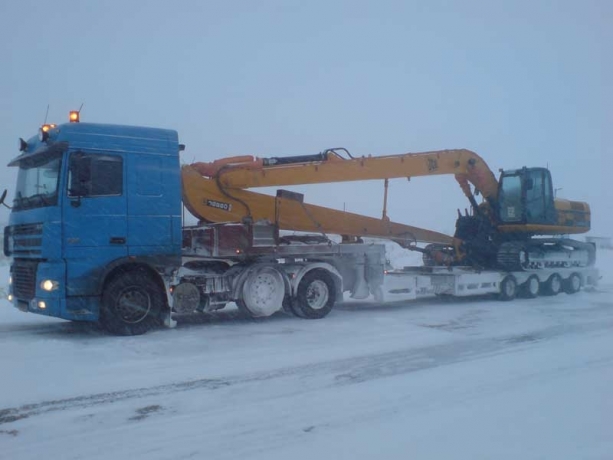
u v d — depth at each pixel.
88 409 6.25
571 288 18.14
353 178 13.62
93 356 8.48
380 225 14.65
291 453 5.14
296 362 8.31
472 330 10.95
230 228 11.17
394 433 5.61
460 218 17.39
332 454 5.12
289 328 10.99
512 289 16.25
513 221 16.95
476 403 6.52
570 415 6.12
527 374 7.75
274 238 11.79
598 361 8.48
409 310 13.81
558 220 18.00
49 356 8.46
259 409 6.30
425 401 6.59
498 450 5.20
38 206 9.73
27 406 6.33
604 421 5.95
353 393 6.88
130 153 10.03
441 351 9.12
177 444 5.35
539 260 17.22
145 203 10.12
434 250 16.39
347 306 14.69
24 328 10.95
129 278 10.05
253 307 11.53
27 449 5.22
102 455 5.10
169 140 10.46
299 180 12.79
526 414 6.15
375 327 11.18
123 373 7.60
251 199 12.45
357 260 13.40
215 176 12.05
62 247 9.39
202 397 6.69
